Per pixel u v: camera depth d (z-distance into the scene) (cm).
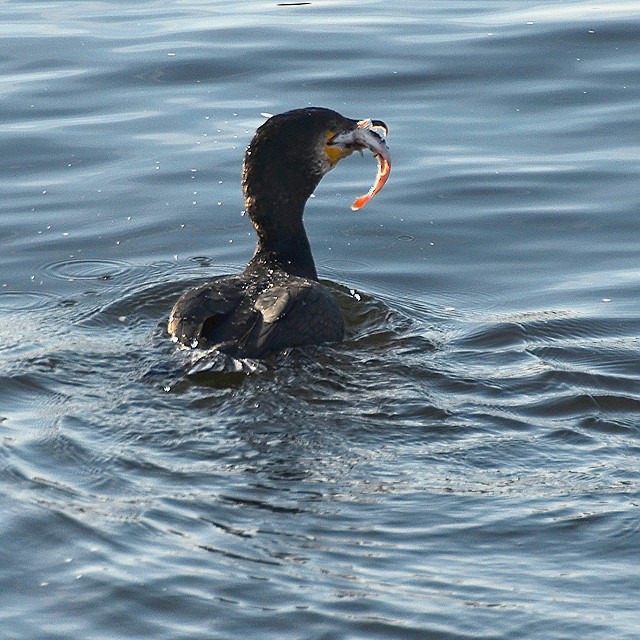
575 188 1605
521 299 1343
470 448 998
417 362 1163
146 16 2305
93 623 765
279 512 895
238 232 1516
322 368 1128
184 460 973
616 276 1388
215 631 757
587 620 765
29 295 1352
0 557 834
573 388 1112
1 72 2005
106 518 882
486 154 1706
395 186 1627
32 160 1703
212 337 1157
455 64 1995
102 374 1134
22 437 1011
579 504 908
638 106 1841
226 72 1989
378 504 908
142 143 1752
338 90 1909
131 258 1449
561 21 2169
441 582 808
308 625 762
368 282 1391
